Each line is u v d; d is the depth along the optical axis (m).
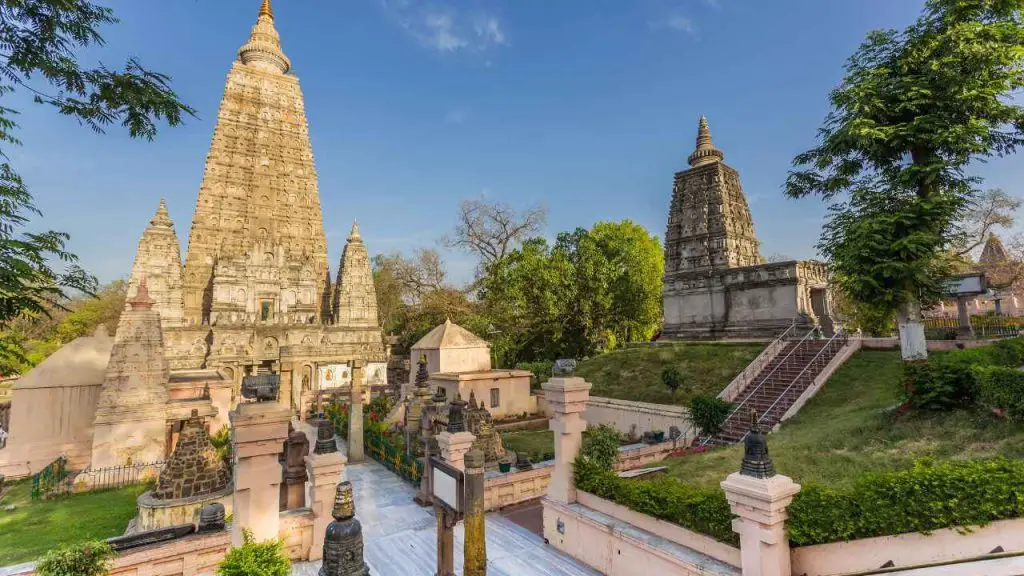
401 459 18.48
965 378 12.46
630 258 46.22
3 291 8.37
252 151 49.59
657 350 31.17
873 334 32.31
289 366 37.47
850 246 17.19
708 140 38.22
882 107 16.33
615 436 12.56
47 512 16.14
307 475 13.33
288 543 11.20
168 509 12.97
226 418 27.05
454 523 8.65
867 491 7.36
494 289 44.91
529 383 31.64
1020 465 7.23
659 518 9.27
